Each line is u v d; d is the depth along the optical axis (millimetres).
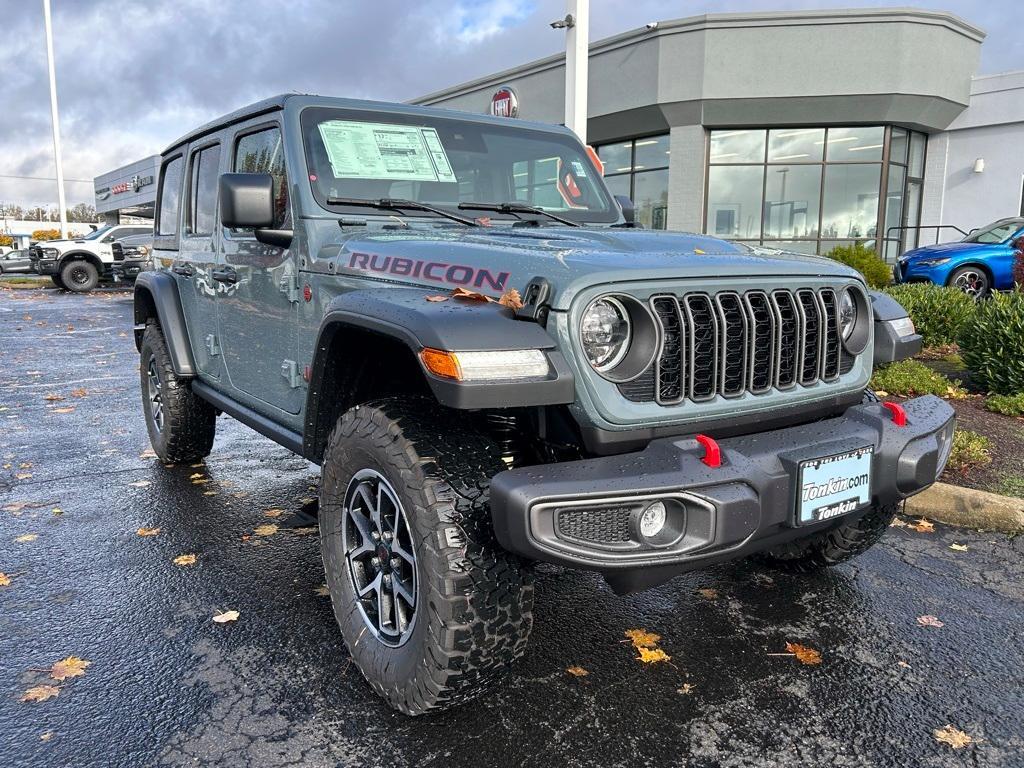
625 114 18500
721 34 16875
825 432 2467
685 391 2297
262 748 2297
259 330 3561
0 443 5902
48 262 21500
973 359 7070
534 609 3189
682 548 2064
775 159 18156
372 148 3373
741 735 2377
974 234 14625
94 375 9023
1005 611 3186
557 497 1955
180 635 2965
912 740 2359
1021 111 17922
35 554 3748
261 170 3520
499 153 3727
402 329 2143
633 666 2762
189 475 5062
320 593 3322
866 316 2826
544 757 2260
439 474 2195
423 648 2215
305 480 4945
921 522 4191
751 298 2451
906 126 18297
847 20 16578
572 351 2121
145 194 39812
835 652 2863
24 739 2332
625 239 2709
